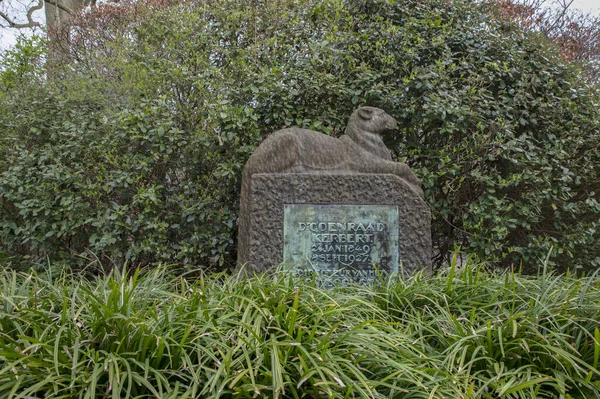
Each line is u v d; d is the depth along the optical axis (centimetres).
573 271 474
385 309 277
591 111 473
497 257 443
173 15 514
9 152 480
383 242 342
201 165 445
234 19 495
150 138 427
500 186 431
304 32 481
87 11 935
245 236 348
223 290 254
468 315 258
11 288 241
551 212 471
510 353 226
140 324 203
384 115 371
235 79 480
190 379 198
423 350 235
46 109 475
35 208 441
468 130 452
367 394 191
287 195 341
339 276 338
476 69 463
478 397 204
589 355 229
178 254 416
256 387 181
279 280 271
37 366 187
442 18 485
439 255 513
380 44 448
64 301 208
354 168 352
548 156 456
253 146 433
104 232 417
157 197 437
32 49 550
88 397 175
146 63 479
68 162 455
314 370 189
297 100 468
